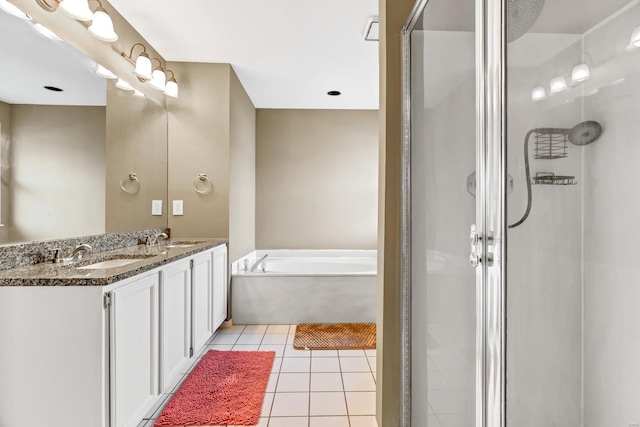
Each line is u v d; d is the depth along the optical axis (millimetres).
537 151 641
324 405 2025
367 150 4621
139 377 1698
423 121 1457
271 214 4582
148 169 2924
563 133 553
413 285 1587
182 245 2791
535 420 661
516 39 726
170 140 3240
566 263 549
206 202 3262
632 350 420
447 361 1191
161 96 3148
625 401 427
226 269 3260
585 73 496
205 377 2334
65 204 2016
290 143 4586
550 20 591
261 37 2773
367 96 4133
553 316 590
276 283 3455
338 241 4613
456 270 1115
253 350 2816
